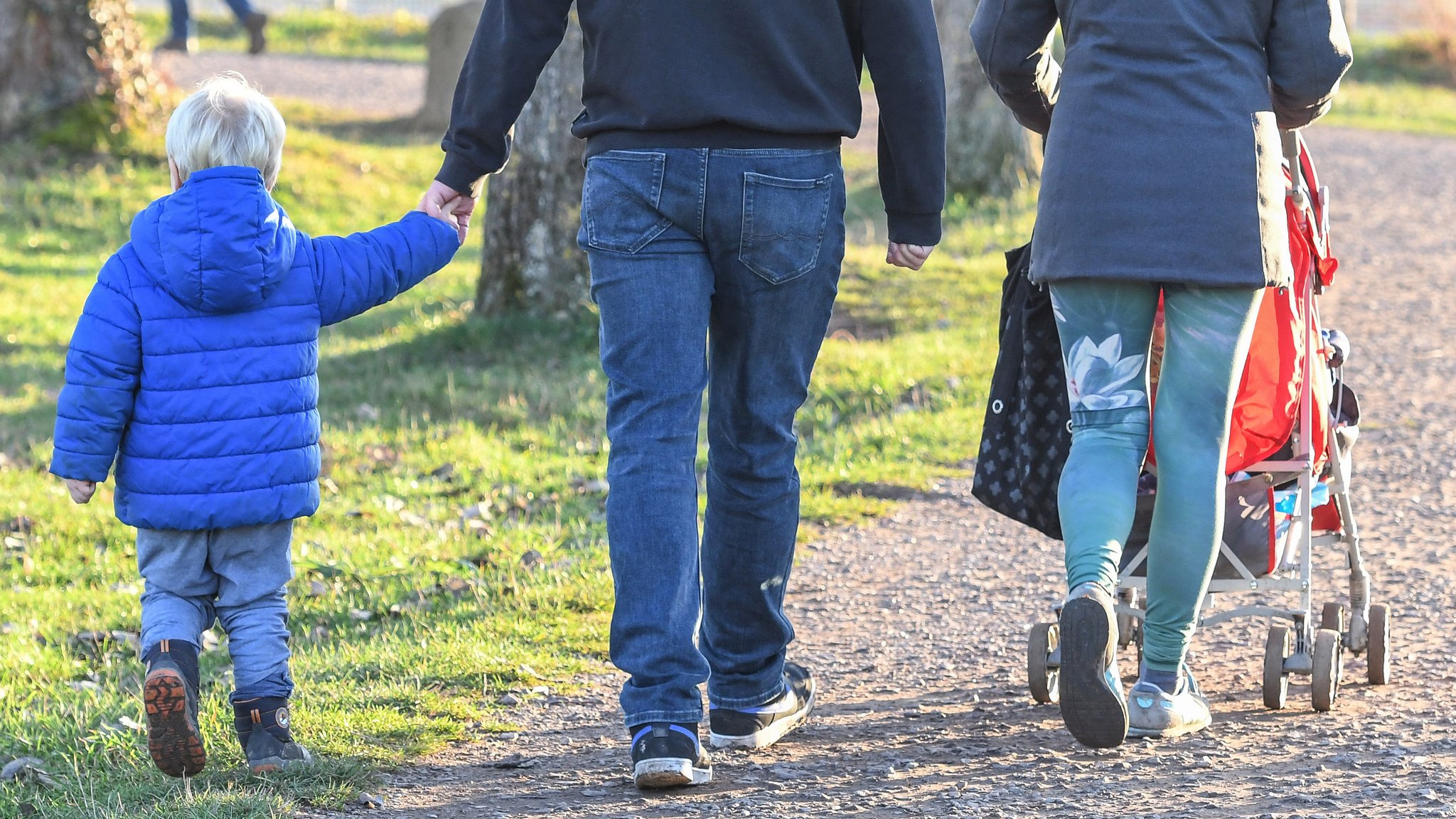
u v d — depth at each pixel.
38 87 60.88
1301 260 14.95
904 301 44.62
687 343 12.51
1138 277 12.62
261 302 13.16
